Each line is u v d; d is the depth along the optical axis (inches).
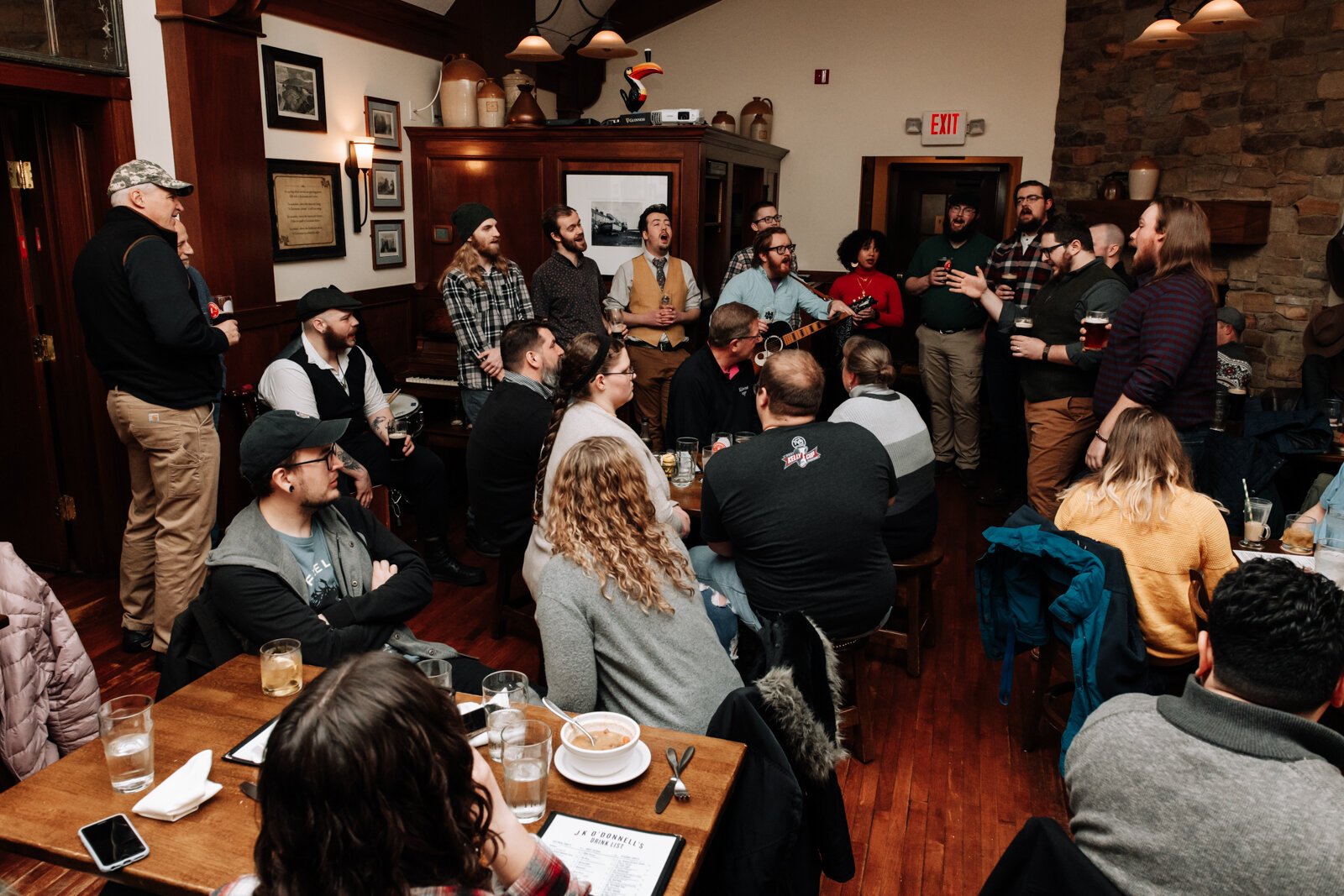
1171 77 235.1
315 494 86.3
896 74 273.3
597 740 65.9
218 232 154.6
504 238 222.8
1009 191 272.8
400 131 215.6
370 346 190.1
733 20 281.7
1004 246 208.7
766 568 99.6
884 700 127.1
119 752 59.7
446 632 145.0
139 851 54.1
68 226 144.9
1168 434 97.0
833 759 70.0
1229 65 223.1
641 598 75.2
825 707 72.6
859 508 97.8
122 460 153.7
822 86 279.9
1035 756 114.6
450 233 222.5
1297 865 44.1
